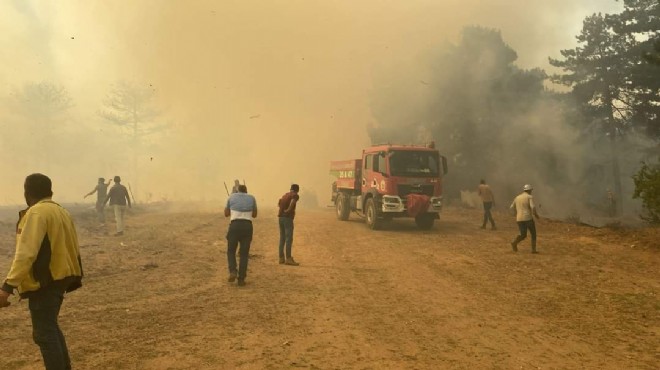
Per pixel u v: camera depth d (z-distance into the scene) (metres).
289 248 11.60
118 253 12.15
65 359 4.39
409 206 17.70
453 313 7.55
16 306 7.32
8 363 5.12
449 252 13.60
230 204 9.46
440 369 5.19
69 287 4.36
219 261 11.76
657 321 7.21
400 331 6.55
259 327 6.57
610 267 11.41
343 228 19.08
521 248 14.27
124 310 7.29
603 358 5.64
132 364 5.13
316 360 5.37
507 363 5.43
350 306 7.86
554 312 7.70
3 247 11.88
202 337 6.08
